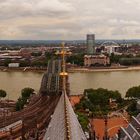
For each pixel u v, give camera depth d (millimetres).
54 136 167750
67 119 164750
